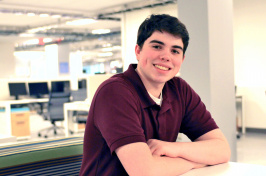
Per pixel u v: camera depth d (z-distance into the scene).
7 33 13.65
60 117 7.38
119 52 25.83
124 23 10.32
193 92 1.61
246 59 7.80
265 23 7.52
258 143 6.24
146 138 1.36
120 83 1.31
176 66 1.38
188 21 3.71
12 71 17.11
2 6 9.48
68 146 1.41
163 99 1.43
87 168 1.30
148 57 1.35
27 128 7.12
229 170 1.23
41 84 9.90
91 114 1.31
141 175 1.15
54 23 12.77
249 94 7.53
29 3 9.23
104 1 9.29
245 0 7.79
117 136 1.18
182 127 1.61
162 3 8.99
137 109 1.31
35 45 20.14
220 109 3.69
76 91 7.05
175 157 1.27
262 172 1.16
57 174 1.36
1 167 1.22
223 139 1.51
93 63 33.31
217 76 3.66
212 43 3.60
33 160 1.30
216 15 3.66
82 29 14.72
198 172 1.23
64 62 19.06
